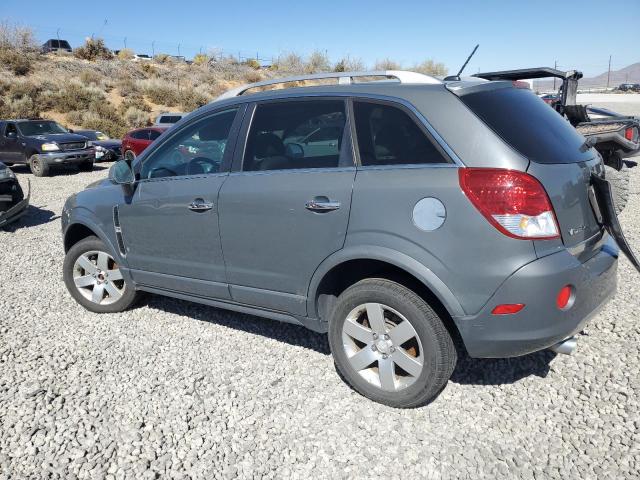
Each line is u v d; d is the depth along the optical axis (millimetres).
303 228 3197
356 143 3088
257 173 3459
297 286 3342
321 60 47469
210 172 3754
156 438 2941
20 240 7906
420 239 2779
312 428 2986
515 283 2604
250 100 3627
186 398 3316
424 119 2879
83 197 4652
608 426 2883
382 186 2900
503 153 2670
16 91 30859
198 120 3920
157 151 4141
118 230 4352
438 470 2631
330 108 3246
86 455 2826
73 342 4184
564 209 2727
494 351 2762
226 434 2959
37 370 3734
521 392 3242
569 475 2553
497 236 2613
